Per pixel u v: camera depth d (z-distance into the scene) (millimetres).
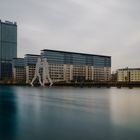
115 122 30406
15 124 28859
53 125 28000
